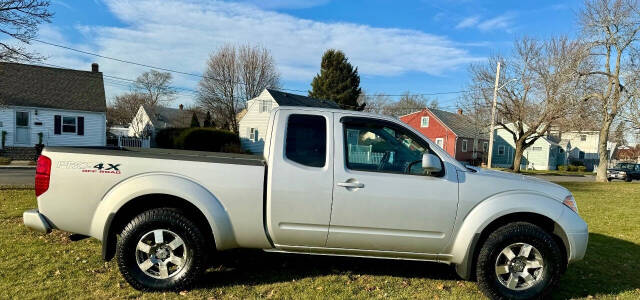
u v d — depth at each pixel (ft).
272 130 11.22
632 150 156.76
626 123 63.16
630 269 14.47
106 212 10.62
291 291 11.28
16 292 10.23
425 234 11.07
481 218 10.89
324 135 11.20
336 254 11.41
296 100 110.93
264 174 10.96
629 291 12.20
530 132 81.92
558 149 156.46
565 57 65.21
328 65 143.74
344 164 11.00
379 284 12.15
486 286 11.00
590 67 63.52
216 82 132.26
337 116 11.43
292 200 10.80
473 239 10.94
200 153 15.33
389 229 10.96
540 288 10.98
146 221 10.59
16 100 66.85
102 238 10.72
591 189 49.29
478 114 86.74
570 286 12.58
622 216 26.30
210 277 12.17
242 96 135.85
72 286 10.84
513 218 11.50
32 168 52.44
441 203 10.93
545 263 10.98
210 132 87.66
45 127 70.18
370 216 10.87
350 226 10.93
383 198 10.82
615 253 16.61
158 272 11.02
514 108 81.00
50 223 10.93
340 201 10.80
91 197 10.69
